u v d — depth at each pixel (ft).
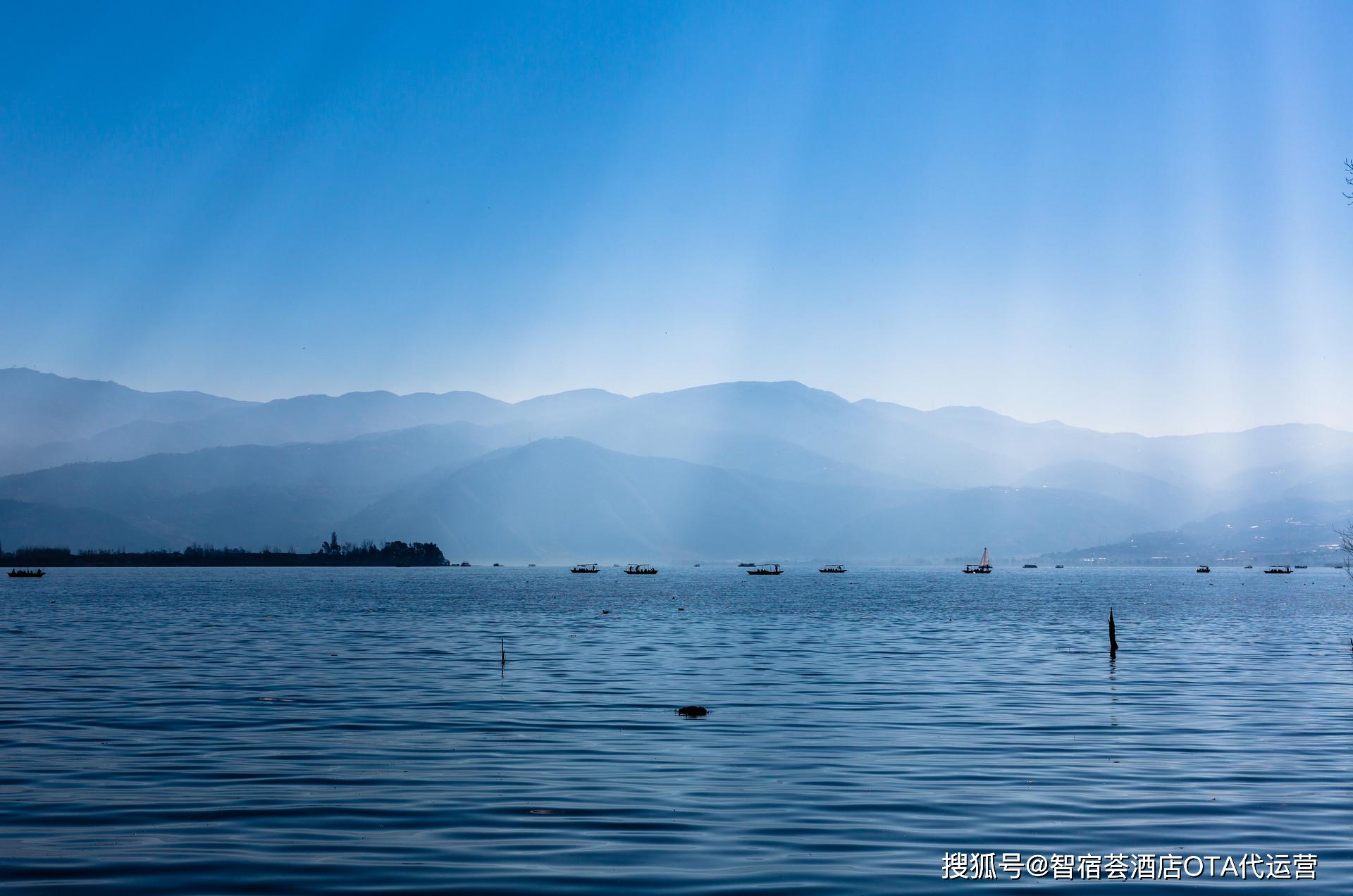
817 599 619.26
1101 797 91.50
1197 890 68.33
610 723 129.90
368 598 621.72
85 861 72.08
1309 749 113.60
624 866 71.51
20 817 83.61
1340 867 72.84
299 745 114.11
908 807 87.56
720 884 67.97
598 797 90.53
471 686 168.76
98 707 142.82
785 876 69.67
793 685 171.42
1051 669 200.44
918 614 437.99
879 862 72.84
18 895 65.46
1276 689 168.66
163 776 98.58
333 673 188.96
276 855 73.51
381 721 130.82
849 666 205.77
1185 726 128.98
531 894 65.92
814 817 84.28
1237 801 90.38
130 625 345.10
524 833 79.46
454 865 71.46
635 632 313.12
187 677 180.86
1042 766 104.17
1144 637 296.10
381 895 65.67
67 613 429.38
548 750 111.86
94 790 92.58
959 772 101.30
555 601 581.94
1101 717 136.56
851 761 106.11
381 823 81.97
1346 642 279.90
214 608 481.46
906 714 138.51
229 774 99.25
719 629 327.88
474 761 106.01
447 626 345.92
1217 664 212.02
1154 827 82.23
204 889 66.74
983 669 199.62
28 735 120.16
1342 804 89.25
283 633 303.48
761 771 101.30
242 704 146.10
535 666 204.13
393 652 235.40
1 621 364.79
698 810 86.33
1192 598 647.15
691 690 164.96
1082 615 429.38
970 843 77.56
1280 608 508.12
